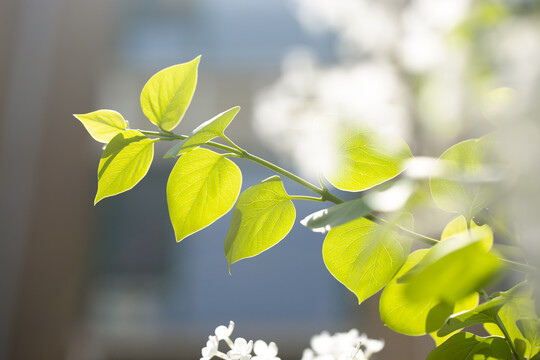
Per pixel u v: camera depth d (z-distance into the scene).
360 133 0.56
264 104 1.53
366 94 1.03
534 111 0.43
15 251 2.83
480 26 0.67
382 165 0.56
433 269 0.40
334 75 1.30
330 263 0.58
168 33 3.52
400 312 0.57
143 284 3.35
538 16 0.51
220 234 3.52
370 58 1.28
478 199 0.51
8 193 2.88
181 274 3.42
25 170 2.91
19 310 2.78
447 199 0.51
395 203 0.44
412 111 0.86
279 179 0.58
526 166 0.42
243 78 3.43
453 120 0.70
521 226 0.44
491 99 0.56
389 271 0.57
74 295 2.84
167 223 3.41
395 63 0.95
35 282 2.81
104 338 3.17
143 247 3.38
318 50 3.05
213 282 3.46
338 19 1.23
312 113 1.35
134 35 3.48
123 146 0.60
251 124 3.23
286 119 1.42
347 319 3.31
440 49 0.71
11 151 2.91
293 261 3.49
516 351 0.55
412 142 1.37
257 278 3.49
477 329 1.56
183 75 0.60
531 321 0.55
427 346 2.39
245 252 0.59
